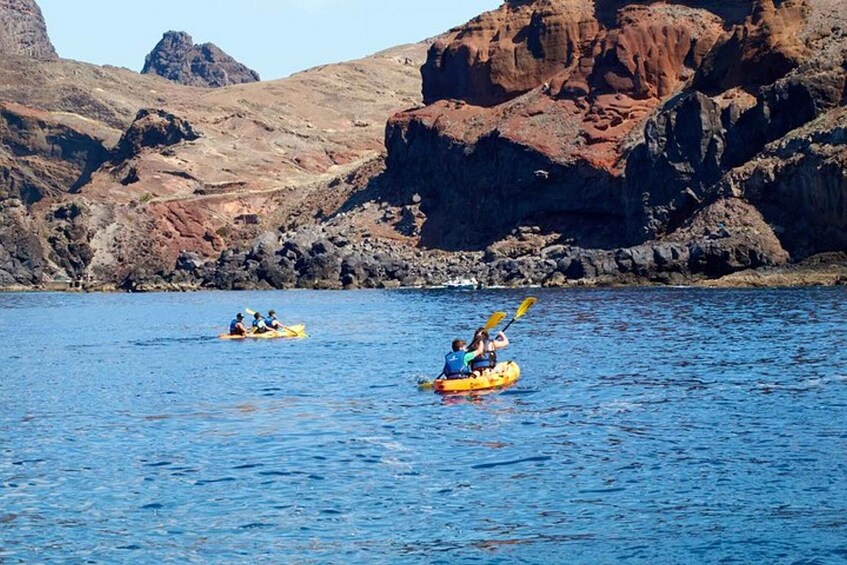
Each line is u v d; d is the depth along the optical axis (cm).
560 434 3706
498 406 4291
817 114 13800
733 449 3384
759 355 5597
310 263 16950
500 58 19275
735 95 15162
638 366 5331
